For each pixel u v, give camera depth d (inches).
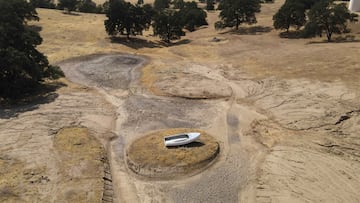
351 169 924.0
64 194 821.9
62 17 2878.9
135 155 995.9
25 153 984.3
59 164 938.1
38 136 1076.5
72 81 1565.0
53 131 1110.4
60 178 880.3
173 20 2370.8
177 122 1203.9
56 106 1290.6
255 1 2516.0
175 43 2369.6
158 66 1761.8
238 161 982.4
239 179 906.7
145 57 1935.3
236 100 1358.3
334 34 2075.5
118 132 1144.8
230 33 2458.2
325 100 1251.2
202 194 854.5
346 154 984.3
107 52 2010.3
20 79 1352.1
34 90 1432.1
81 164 943.0
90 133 1117.7
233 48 2042.3
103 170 928.3
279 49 1907.0
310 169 930.1
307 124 1138.7
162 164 952.3
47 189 837.2
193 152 1001.5
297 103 1264.8
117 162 989.8
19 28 1445.6
